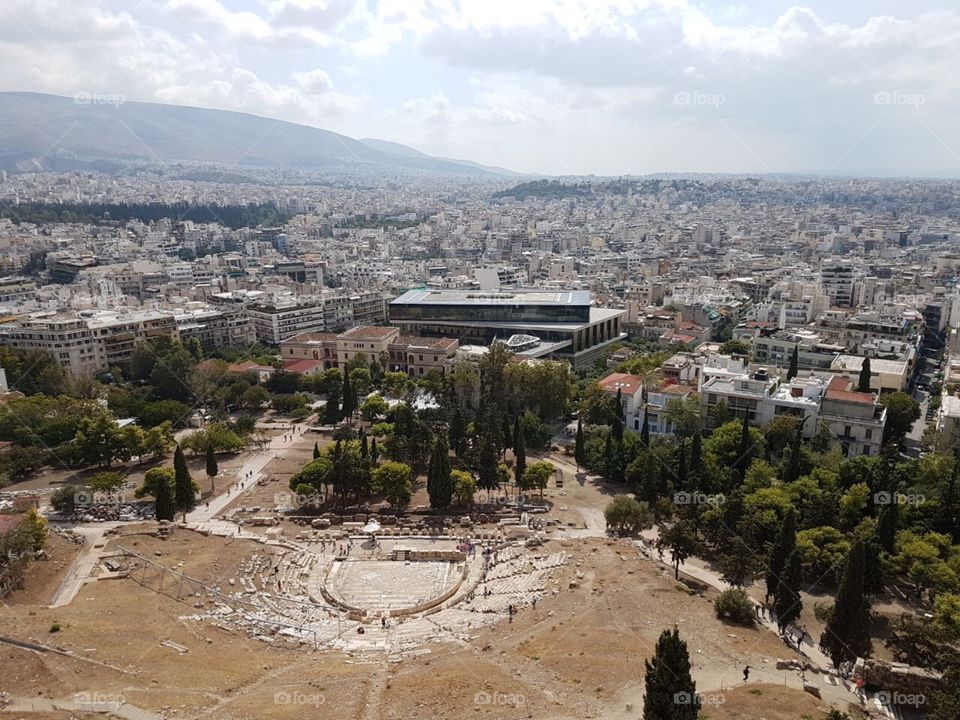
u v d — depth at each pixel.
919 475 141.88
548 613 108.25
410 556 136.88
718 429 172.75
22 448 182.88
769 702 80.06
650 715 68.38
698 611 109.56
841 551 120.94
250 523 153.50
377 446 186.25
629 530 147.38
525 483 162.88
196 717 75.69
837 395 174.12
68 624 97.06
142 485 168.00
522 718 76.62
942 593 106.81
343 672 89.00
